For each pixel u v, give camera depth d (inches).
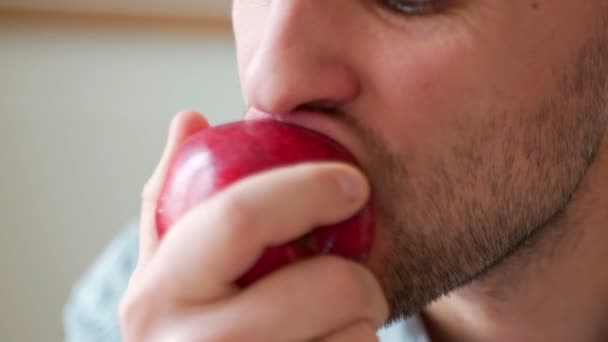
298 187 17.5
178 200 20.8
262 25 26.2
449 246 24.6
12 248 67.2
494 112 24.2
